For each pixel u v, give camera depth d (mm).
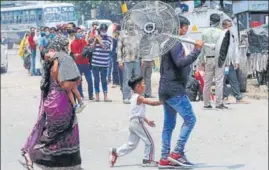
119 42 15586
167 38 8641
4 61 29172
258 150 10484
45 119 8000
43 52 8047
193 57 8703
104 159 9938
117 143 11273
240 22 24734
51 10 57781
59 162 7953
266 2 24438
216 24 13930
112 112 14719
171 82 8875
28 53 28422
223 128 12469
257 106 15352
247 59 19781
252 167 9281
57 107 7832
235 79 15859
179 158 9133
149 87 16469
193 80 16297
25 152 8133
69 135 7961
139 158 9953
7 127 13219
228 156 10047
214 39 13805
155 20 8617
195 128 12461
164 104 9055
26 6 60562
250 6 24422
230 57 15461
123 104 16000
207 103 14820
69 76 7777
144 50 8711
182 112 8930
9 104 17047
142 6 8648
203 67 15188
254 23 24328
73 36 16453
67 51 8031
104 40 16469
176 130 12195
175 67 8828
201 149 10633
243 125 12797
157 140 11328
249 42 19750
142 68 16297
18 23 61438
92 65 16453
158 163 9250
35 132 8070
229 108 14992
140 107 9188
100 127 12852
